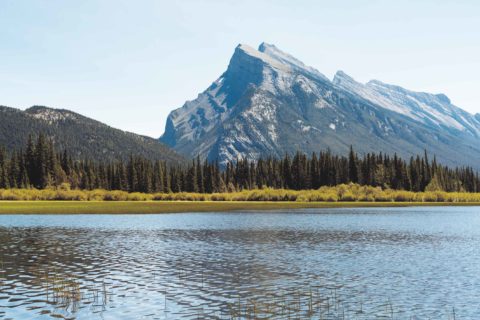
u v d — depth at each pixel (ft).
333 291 92.73
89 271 112.47
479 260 130.52
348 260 129.90
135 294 89.56
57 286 95.61
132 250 147.95
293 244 164.86
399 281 102.22
